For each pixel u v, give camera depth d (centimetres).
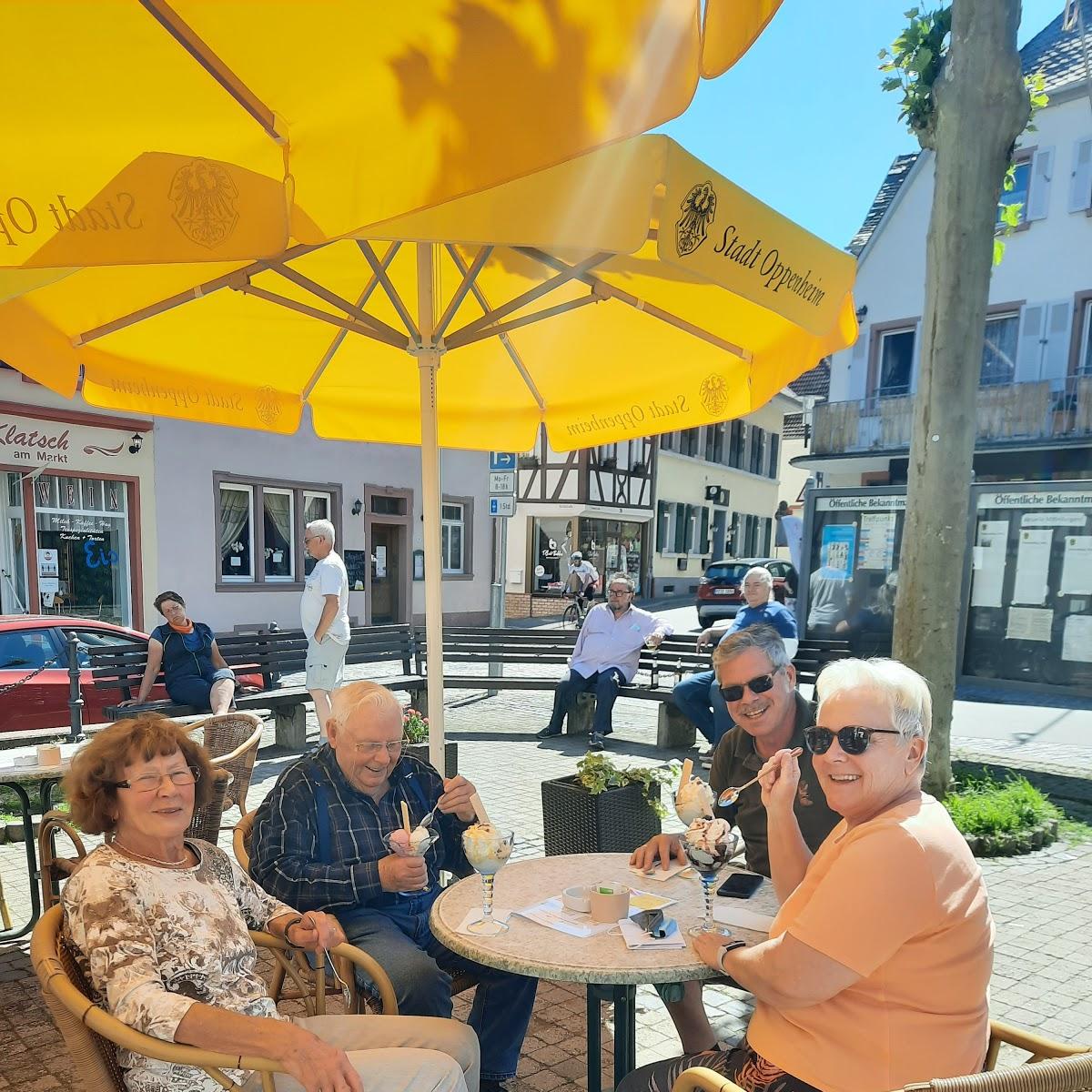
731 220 213
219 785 343
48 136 169
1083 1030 316
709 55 144
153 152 171
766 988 173
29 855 375
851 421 1742
